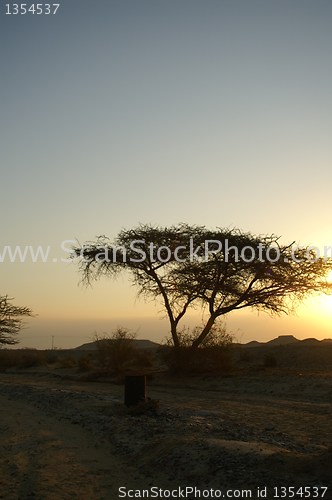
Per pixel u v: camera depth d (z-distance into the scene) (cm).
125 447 1420
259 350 5481
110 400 2333
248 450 1189
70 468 1241
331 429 1691
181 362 3750
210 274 3719
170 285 3844
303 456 1102
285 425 1772
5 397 2823
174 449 1268
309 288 3784
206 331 3759
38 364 5794
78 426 1822
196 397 2719
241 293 3750
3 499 1023
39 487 1090
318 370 3669
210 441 1299
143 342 9119
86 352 7625
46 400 2494
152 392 2994
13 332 6272
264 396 2753
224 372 3641
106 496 1045
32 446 1480
